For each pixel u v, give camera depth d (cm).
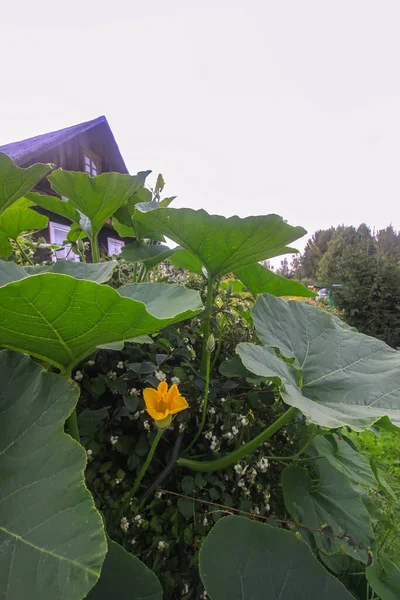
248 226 127
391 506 208
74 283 63
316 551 126
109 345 109
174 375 130
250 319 177
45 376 85
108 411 122
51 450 70
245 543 94
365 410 110
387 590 126
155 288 120
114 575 81
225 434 126
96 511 58
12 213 178
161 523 111
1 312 70
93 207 161
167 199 190
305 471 141
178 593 104
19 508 62
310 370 133
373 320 910
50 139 662
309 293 192
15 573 53
